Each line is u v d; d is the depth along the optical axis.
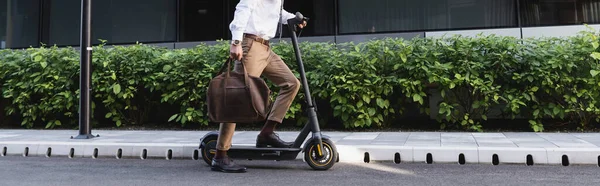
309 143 3.38
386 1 7.79
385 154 3.95
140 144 4.37
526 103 5.70
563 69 5.48
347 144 4.25
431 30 7.59
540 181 3.04
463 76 5.62
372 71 5.89
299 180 3.12
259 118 3.06
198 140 4.82
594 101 5.36
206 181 3.10
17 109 7.00
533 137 4.80
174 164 3.90
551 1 7.18
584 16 7.05
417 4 7.68
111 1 8.69
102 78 6.52
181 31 8.44
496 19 7.35
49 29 8.81
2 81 6.95
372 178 3.20
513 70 5.69
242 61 3.06
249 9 3.07
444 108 5.68
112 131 6.18
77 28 8.73
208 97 3.05
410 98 6.05
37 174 3.44
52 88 6.57
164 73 6.41
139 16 8.61
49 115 6.89
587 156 3.62
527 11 7.24
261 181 3.08
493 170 3.47
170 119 6.37
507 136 4.97
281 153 3.43
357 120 5.85
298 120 6.18
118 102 6.68
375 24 7.80
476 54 5.70
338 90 5.84
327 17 7.95
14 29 8.96
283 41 6.45
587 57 5.40
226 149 3.41
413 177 3.23
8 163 4.00
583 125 5.60
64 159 4.27
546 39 5.85
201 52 6.45
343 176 3.26
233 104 3.02
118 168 3.70
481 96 5.73
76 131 6.22
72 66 6.56
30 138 5.13
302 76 3.37
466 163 3.82
